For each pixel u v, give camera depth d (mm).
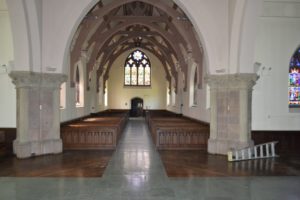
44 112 9781
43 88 9734
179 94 21188
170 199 5480
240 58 9414
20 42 9141
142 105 28812
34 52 9500
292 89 11734
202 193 5832
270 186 6324
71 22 9797
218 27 9953
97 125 11812
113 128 10914
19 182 6484
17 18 8938
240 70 9469
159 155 9695
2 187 6137
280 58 11039
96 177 6914
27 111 9297
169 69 25500
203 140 10906
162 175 7152
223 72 9906
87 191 5891
